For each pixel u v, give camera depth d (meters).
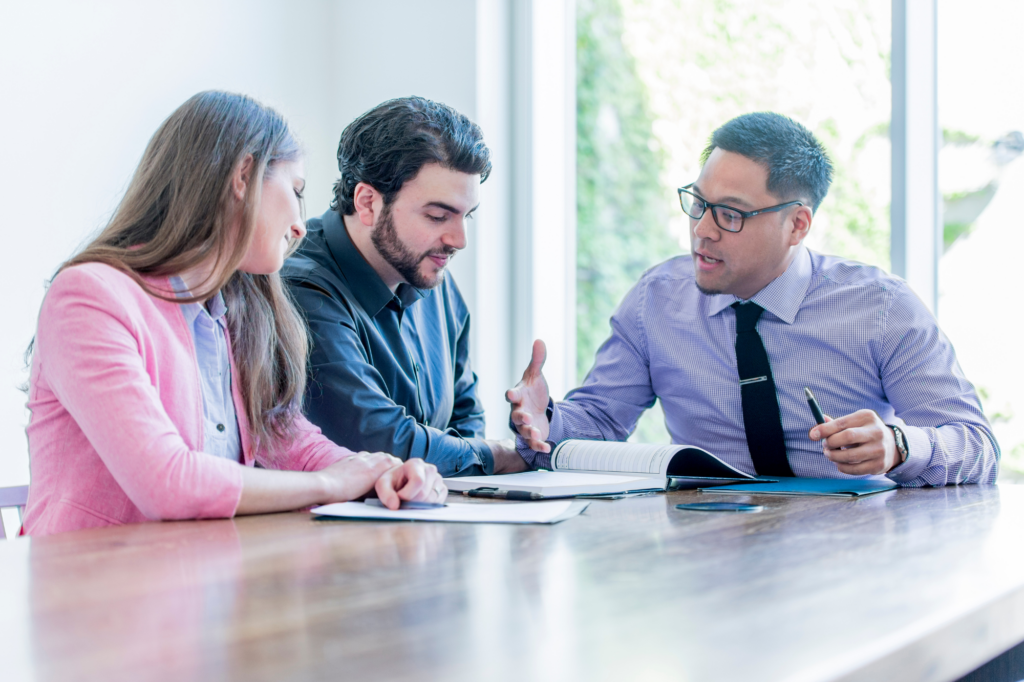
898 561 0.71
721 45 2.71
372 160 1.69
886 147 2.27
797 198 1.68
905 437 1.38
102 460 1.07
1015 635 0.61
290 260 1.75
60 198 2.44
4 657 0.47
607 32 3.01
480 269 2.89
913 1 2.20
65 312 1.03
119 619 0.54
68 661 0.46
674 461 1.41
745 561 0.72
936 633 0.51
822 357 1.77
